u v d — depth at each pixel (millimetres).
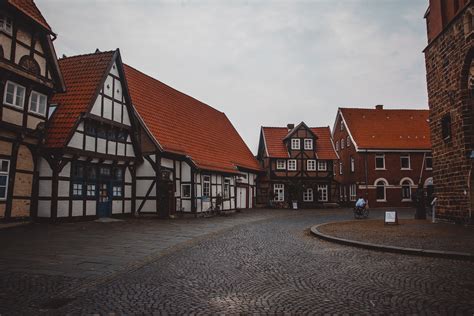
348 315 5184
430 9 18109
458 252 9164
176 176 23922
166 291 6367
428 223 16906
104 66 19859
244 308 5488
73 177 17938
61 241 11727
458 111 15641
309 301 5812
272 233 14742
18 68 15102
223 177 28453
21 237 12461
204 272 7809
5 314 5180
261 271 7891
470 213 15039
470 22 14773
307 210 33375
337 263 8688
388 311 5320
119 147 21016
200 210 24266
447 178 16672
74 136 17719
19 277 7164
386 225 16484
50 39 16969
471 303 5637
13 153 15477
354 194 40562
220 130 35688
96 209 19438
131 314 5230
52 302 5719
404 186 39000
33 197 16859
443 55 16891
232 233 14695
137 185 22469
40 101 16875
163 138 23578
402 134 40938
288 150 40344
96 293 6230
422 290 6336
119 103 20891
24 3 15984
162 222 19109
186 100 32375
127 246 10992
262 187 39906
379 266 8297
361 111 43844
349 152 41812
